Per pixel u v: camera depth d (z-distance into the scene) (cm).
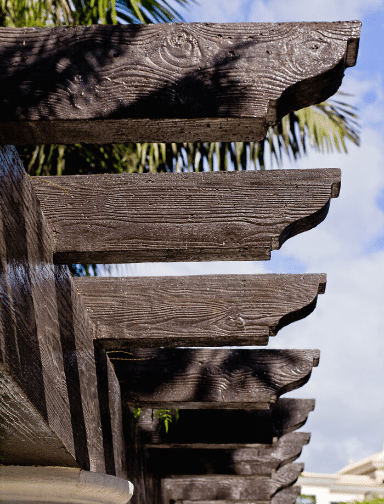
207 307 238
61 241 188
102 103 138
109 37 144
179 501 578
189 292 241
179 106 138
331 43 143
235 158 428
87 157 397
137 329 236
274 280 241
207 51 142
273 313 235
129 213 190
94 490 196
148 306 240
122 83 140
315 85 142
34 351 152
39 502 186
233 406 302
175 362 307
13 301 139
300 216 187
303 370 300
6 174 149
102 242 187
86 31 145
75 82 140
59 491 189
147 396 299
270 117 142
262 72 140
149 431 380
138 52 143
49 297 178
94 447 223
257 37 143
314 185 191
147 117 137
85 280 243
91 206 191
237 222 188
